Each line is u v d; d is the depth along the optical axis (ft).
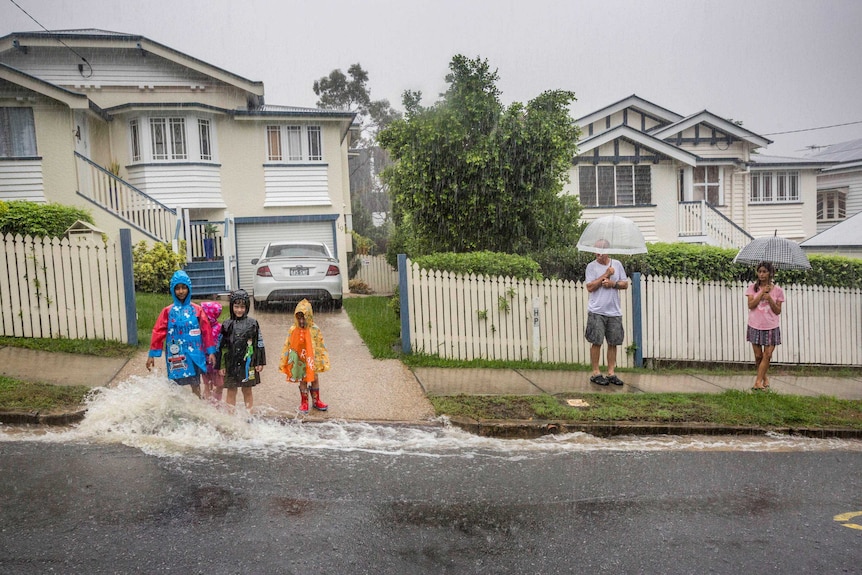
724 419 24.94
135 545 13.25
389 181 47.24
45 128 53.57
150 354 21.06
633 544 14.49
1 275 29.35
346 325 39.68
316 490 16.72
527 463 19.89
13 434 19.43
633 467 19.99
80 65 61.82
